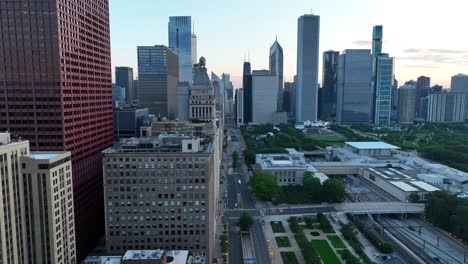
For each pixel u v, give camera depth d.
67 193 158.38
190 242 184.12
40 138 187.12
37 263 147.62
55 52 181.12
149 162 178.75
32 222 145.25
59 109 184.88
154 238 183.62
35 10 178.75
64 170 155.38
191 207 182.12
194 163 179.38
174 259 158.75
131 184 179.75
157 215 182.12
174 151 185.00
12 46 180.62
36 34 180.12
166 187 180.50
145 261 144.00
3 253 129.38
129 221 182.25
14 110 185.62
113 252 183.50
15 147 138.12
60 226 151.62
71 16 194.00
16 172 139.12
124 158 178.12
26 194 143.50
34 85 183.25
